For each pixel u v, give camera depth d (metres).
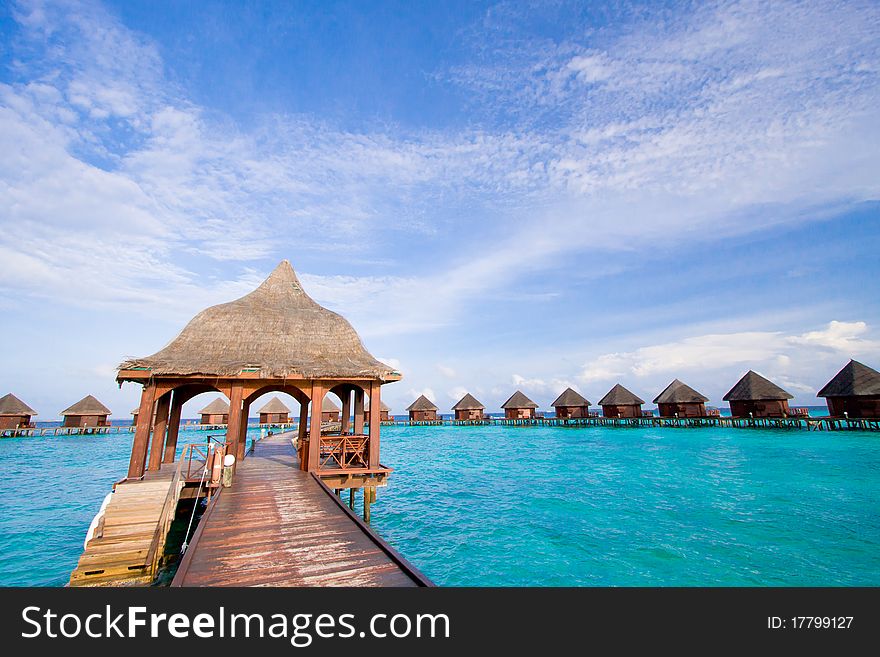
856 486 20.44
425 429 74.56
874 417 42.00
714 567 11.36
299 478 14.05
